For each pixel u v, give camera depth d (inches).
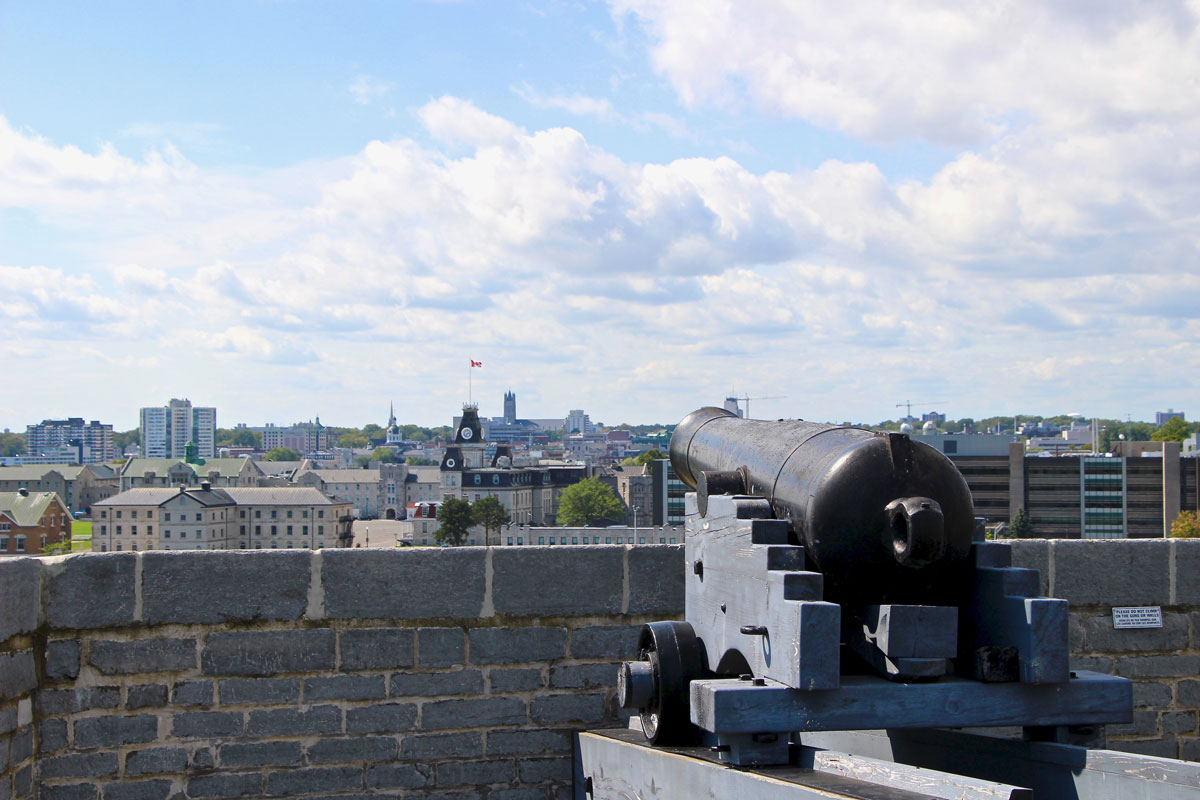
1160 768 138.3
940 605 166.1
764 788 144.3
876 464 159.3
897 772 138.6
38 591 208.5
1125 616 251.4
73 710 210.8
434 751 224.1
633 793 185.9
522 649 228.1
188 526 5876.0
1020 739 161.2
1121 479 4104.3
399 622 223.9
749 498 173.9
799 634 147.8
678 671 178.4
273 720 218.7
